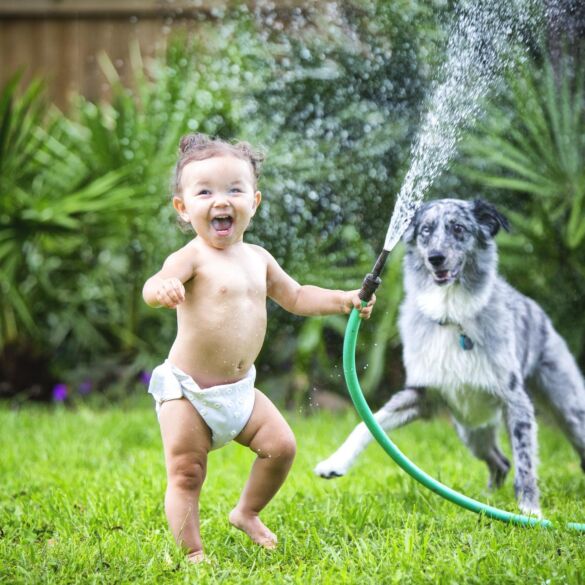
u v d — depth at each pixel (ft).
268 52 44.04
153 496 25.09
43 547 19.92
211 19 47.98
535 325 28.07
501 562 17.70
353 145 42.65
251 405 19.31
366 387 42.34
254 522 20.07
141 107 50.24
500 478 27.89
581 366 44.37
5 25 52.29
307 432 38.42
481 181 42.52
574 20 35.17
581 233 39.70
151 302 18.17
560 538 19.81
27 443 34.68
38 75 52.49
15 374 48.29
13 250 44.21
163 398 18.94
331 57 42.93
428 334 25.90
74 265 48.01
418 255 26.30
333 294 20.31
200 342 18.94
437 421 40.34
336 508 23.21
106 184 43.75
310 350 42.83
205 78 44.93
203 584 17.19
